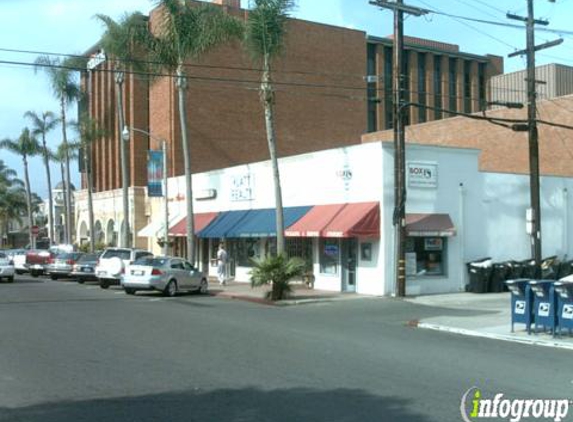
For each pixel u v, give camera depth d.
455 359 11.32
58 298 22.52
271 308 20.91
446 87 58.38
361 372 9.88
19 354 11.10
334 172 26.64
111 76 50.66
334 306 21.48
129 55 34.53
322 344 12.77
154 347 12.02
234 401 7.95
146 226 44.34
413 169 25.14
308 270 27.69
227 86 44.12
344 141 48.91
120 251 28.73
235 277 33.62
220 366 10.22
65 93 46.25
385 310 20.28
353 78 49.56
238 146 44.50
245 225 30.58
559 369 10.51
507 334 14.61
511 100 43.16
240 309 20.14
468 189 26.67
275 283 23.08
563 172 33.75
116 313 17.92
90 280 32.25
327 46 48.56
